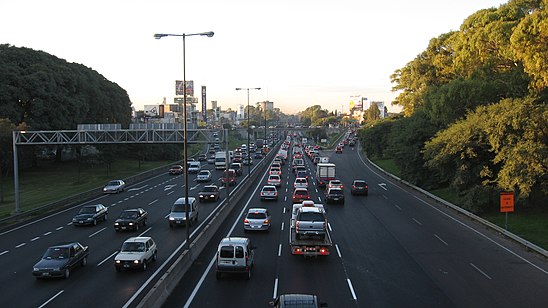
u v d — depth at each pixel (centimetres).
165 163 10969
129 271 2470
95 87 9194
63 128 7844
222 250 2273
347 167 9306
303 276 2359
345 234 3406
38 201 5409
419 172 5950
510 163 3531
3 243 3297
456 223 3841
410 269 2506
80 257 2538
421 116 6275
